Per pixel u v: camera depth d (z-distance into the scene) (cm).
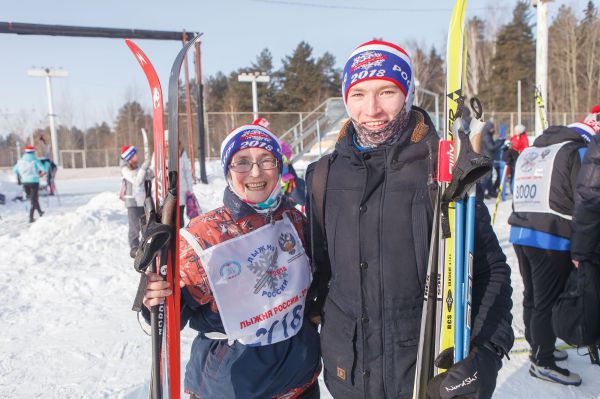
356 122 147
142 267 137
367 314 145
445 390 127
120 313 411
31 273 530
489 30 4141
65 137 4056
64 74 2741
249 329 164
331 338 154
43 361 318
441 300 138
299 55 4122
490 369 129
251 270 165
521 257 285
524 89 3619
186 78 1330
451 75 144
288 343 172
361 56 145
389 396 143
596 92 3441
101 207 976
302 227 182
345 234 147
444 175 132
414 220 138
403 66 143
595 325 240
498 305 137
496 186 1102
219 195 1149
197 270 160
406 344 141
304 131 1431
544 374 275
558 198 260
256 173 167
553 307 257
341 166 153
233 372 164
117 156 2867
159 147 161
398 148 143
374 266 142
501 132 1136
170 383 150
